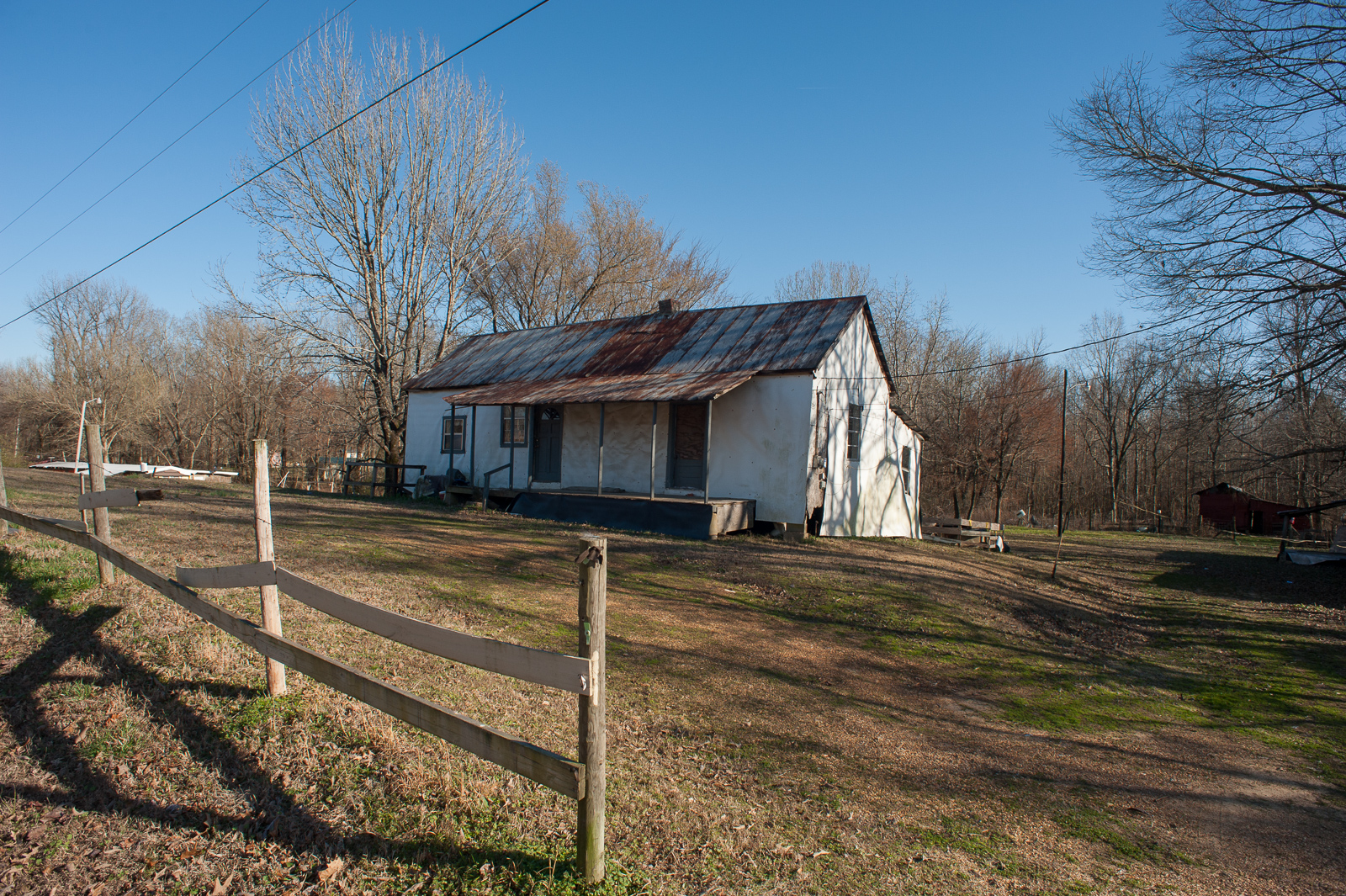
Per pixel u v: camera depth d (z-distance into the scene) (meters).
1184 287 16.09
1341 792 5.50
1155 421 44.44
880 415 19.48
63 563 8.10
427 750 4.52
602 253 36.88
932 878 3.75
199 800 4.11
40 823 3.92
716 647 7.69
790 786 4.70
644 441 18.14
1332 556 19.14
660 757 4.92
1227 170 15.91
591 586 3.15
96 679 5.52
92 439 7.23
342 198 26.34
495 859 3.52
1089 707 7.21
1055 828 4.49
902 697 6.85
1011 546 23.80
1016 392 31.98
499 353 23.20
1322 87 14.70
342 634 6.40
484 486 18.67
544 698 5.58
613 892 3.29
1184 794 5.24
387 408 27.64
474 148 28.50
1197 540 30.62
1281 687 8.53
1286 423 24.92
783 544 14.77
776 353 16.83
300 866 3.56
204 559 8.82
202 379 46.41
